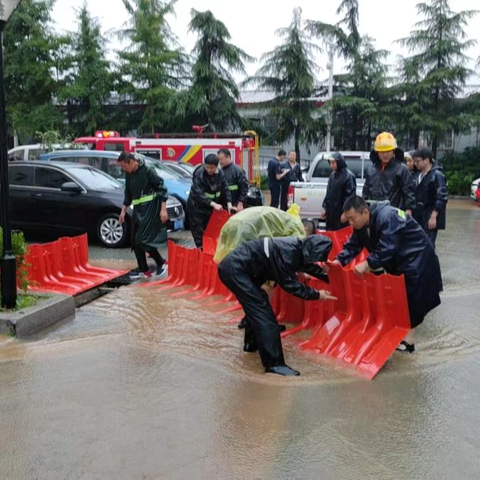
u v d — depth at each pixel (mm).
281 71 25734
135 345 5406
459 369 4863
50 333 5762
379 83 24578
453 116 23734
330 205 8609
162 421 3908
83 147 18703
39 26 26125
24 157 19219
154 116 26438
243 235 5312
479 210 18016
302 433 3740
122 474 3283
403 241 4910
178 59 26734
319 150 27406
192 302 6973
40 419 3934
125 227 10492
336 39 25703
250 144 18469
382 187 6875
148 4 25547
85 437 3693
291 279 4730
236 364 4953
